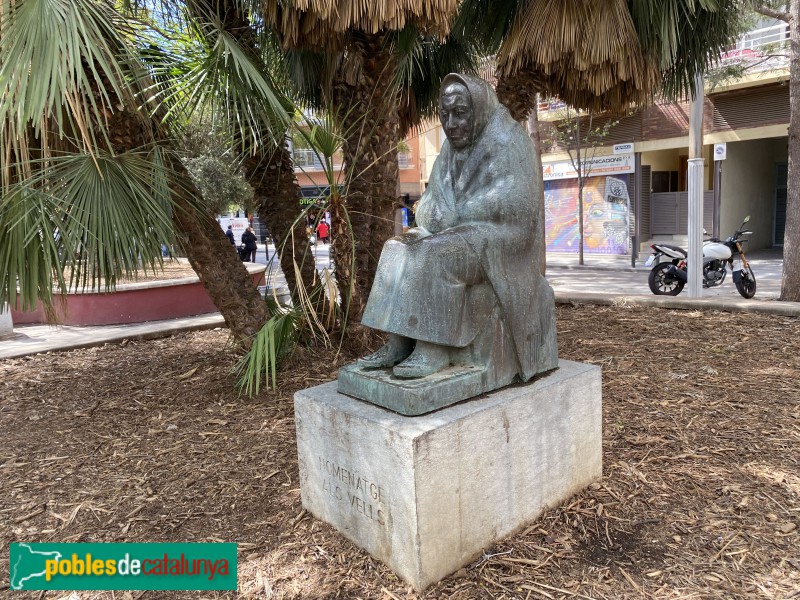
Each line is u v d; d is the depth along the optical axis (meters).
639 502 2.49
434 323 2.12
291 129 3.61
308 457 2.45
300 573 2.16
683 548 2.18
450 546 2.07
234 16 3.95
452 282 2.12
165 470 3.01
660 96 6.38
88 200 2.91
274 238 4.53
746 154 15.96
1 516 2.66
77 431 3.61
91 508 2.69
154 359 5.30
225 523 2.52
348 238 3.91
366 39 3.84
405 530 2.00
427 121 7.15
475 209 2.21
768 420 3.24
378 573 2.12
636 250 16.14
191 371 4.69
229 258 4.29
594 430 2.61
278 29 3.61
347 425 2.18
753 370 4.12
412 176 28.02
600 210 17.28
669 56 4.57
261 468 2.96
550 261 16.38
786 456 2.82
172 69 3.67
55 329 7.28
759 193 16.72
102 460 3.18
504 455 2.20
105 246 2.89
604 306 6.86
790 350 4.57
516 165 2.21
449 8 3.25
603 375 4.13
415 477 1.91
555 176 18.05
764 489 2.54
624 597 1.94
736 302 6.12
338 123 4.11
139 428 3.59
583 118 16.73
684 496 2.52
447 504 2.03
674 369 4.21
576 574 2.06
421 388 2.05
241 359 4.22
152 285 7.59
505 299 2.24
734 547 2.17
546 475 2.39
